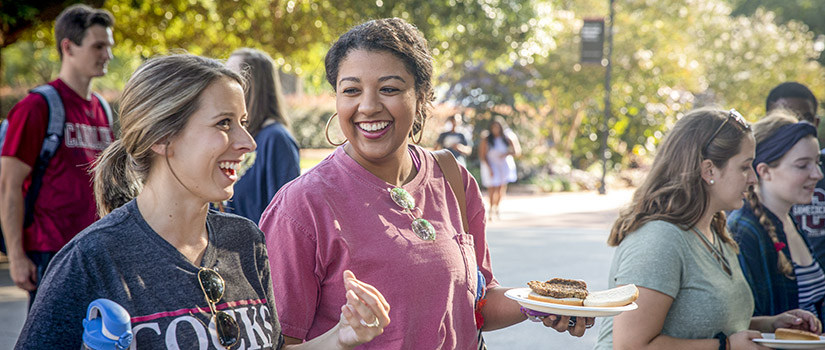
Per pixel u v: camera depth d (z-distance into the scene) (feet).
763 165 11.64
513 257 34.86
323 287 7.62
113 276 5.80
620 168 94.53
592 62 75.15
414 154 8.50
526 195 74.43
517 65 87.81
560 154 93.40
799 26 104.12
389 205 7.80
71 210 13.44
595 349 10.36
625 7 93.20
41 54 110.93
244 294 6.48
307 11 56.13
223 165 6.22
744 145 9.84
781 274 11.43
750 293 10.28
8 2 34.06
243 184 12.01
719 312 9.53
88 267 5.74
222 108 6.13
